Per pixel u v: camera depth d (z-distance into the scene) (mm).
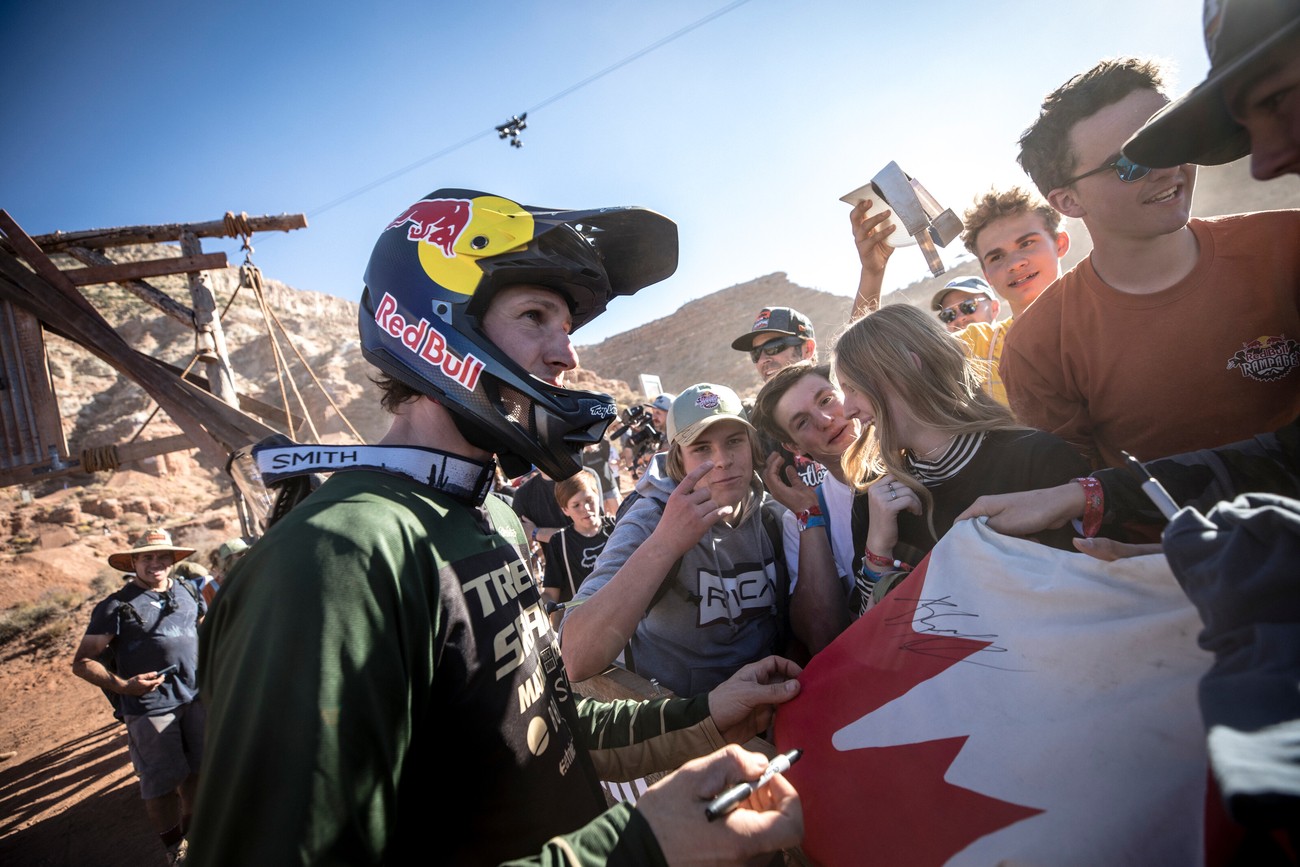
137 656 4066
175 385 7250
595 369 99562
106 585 21047
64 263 60531
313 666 686
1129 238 1399
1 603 19812
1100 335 1564
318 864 630
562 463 1129
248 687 680
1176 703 795
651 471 2236
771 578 2146
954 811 898
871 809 1019
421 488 1002
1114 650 883
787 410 2301
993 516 1231
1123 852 718
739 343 4266
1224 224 1332
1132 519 1163
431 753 867
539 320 1144
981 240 2562
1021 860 765
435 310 1063
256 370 69875
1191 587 666
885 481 1699
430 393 1065
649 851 823
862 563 1812
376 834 698
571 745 1098
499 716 919
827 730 1228
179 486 43438
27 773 6867
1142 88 1303
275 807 635
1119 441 1615
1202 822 687
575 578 4164
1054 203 1535
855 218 2762
